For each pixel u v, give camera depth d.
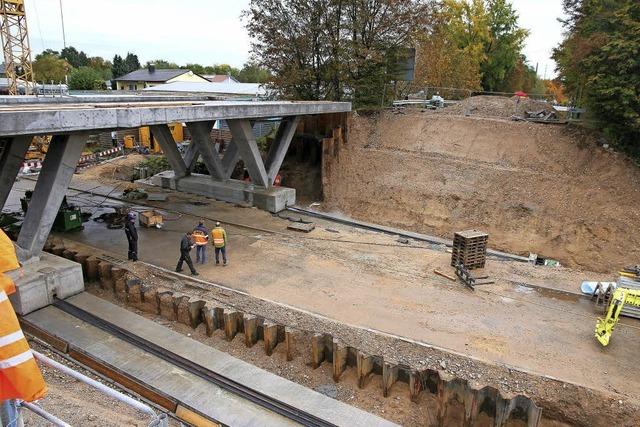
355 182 30.95
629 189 24.19
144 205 27.23
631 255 21.80
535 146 28.59
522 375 12.65
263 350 14.73
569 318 15.84
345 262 19.94
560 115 33.19
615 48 24.03
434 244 23.31
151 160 37.41
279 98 38.75
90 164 38.59
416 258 20.80
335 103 30.27
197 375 12.88
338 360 13.38
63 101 22.86
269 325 14.28
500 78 61.84
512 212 25.66
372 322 15.08
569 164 26.84
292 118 28.22
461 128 31.83
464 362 13.09
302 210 27.91
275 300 16.25
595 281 18.67
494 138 30.20
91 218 24.61
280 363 14.21
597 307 16.59
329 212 29.33
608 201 24.08
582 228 23.58
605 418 11.76
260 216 26.17
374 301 16.50
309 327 14.52
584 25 27.42
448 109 36.53
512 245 24.52
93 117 14.58
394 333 14.44
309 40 35.31
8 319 3.99
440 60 48.44
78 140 16.14
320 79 37.12
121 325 15.02
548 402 12.12
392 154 31.73
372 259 20.42
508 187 26.80
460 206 27.03
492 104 35.31
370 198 29.53
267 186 28.08
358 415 11.88
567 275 19.66
